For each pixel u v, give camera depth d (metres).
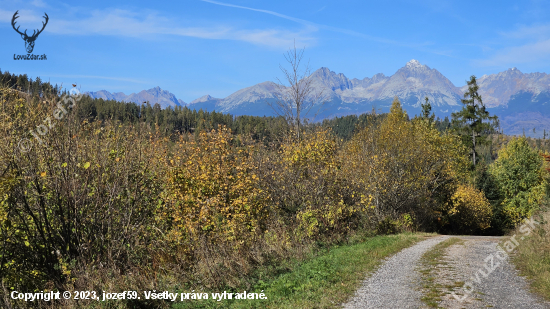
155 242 11.26
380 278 10.27
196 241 11.92
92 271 9.46
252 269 11.55
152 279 9.86
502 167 51.81
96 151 9.94
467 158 48.94
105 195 10.28
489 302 7.77
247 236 13.37
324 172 17.62
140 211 11.16
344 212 18.84
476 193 44.75
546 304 7.51
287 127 18.92
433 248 15.70
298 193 17.56
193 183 13.02
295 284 9.84
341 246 16.64
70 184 9.52
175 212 12.16
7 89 8.75
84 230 10.16
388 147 26.67
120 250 10.30
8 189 8.39
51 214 9.76
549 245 12.43
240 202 13.32
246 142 16.62
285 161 17.67
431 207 32.03
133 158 10.73
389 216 23.73
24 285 9.36
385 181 23.89
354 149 26.78
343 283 9.77
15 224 9.20
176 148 13.45
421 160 27.48
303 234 15.81
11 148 8.70
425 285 9.30
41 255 9.66
